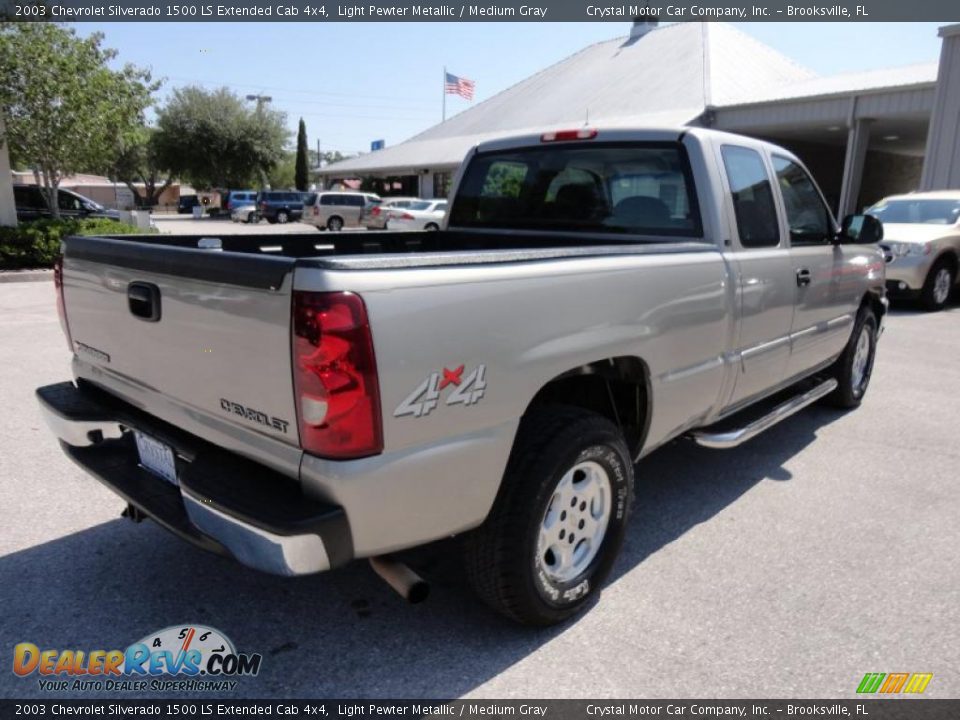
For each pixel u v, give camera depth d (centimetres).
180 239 381
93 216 1969
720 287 353
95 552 341
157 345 265
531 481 261
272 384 221
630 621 296
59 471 430
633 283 296
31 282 1246
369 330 209
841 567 342
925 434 537
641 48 3378
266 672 262
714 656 275
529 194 452
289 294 210
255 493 225
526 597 268
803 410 595
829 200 2877
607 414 334
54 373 637
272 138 5012
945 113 1546
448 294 227
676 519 390
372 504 221
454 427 234
